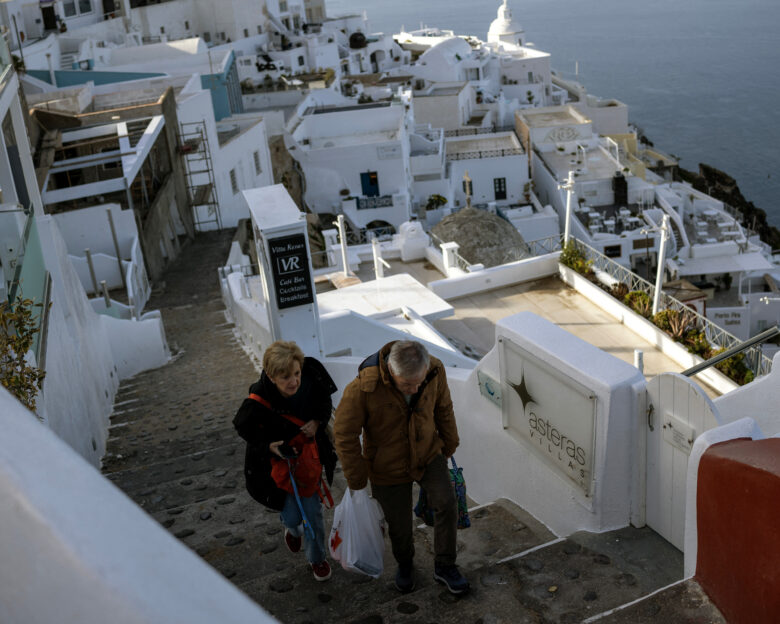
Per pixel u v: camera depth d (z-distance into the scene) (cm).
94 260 2605
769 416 553
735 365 1894
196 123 3622
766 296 5306
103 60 5816
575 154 6631
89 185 2766
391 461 490
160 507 780
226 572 595
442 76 8512
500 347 620
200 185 3728
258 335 1683
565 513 574
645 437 514
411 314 1719
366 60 9450
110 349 1698
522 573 496
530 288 2361
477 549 575
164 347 2006
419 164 5778
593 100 9375
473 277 2344
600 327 2133
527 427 609
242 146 4200
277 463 518
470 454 728
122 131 3103
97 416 1203
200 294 2773
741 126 14488
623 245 5416
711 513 354
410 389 464
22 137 1747
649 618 366
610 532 535
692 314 2109
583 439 536
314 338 1038
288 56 7750
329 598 518
